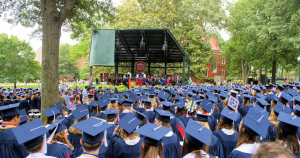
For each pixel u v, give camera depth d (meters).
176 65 27.72
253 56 29.25
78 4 9.33
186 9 25.86
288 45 20.09
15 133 2.06
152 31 15.52
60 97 8.13
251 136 2.18
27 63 25.44
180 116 4.18
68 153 2.52
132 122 2.79
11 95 10.16
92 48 14.07
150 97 5.70
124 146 2.74
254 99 7.58
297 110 3.70
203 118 3.37
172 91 7.61
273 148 1.06
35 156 2.02
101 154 2.85
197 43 27.38
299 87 10.05
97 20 11.04
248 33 23.14
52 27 7.33
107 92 9.30
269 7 20.98
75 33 11.47
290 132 2.35
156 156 2.03
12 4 8.64
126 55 22.00
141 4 28.91
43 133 2.11
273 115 3.58
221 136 2.95
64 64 54.28
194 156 1.96
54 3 7.31
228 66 44.62
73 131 3.36
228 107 4.50
